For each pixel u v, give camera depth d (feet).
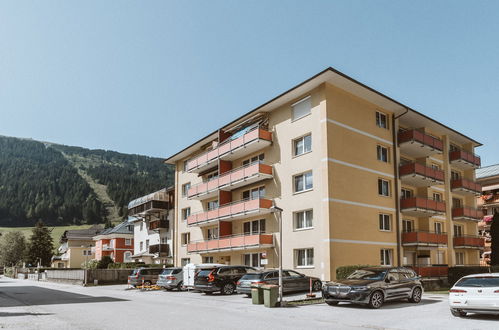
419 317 47.80
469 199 132.26
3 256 361.92
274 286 60.08
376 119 105.60
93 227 373.61
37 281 188.75
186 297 79.30
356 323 44.29
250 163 115.03
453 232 123.13
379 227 99.30
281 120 105.09
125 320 45.78
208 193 124.57
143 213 182.70
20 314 51.60
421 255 107.86
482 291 44.01
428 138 110.93
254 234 104.63
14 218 612.70
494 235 111.96
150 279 110.52
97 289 113.50
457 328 39.96
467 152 128.06
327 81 93.66
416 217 113.91
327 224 88.38
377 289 56.75
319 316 49.75
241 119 116.88
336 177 91.76
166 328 40.09
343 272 81.56
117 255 233.96
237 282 80.69
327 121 92.53
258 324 42.91
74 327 40.47
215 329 39.52
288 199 99.55
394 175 105.81
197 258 133.69
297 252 96.37
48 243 349.82
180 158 152.76
